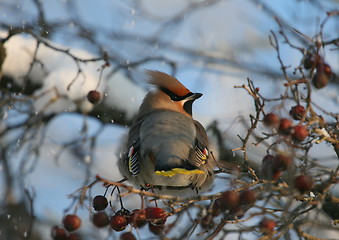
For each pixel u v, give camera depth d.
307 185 7.49
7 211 12.47
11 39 12.57
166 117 10.23
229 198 7.47
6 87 12.34
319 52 8.31
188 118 10.42
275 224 7.59
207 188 10.25
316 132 7.91
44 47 12.70
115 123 12.92
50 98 12.47
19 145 12.48
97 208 8.60
